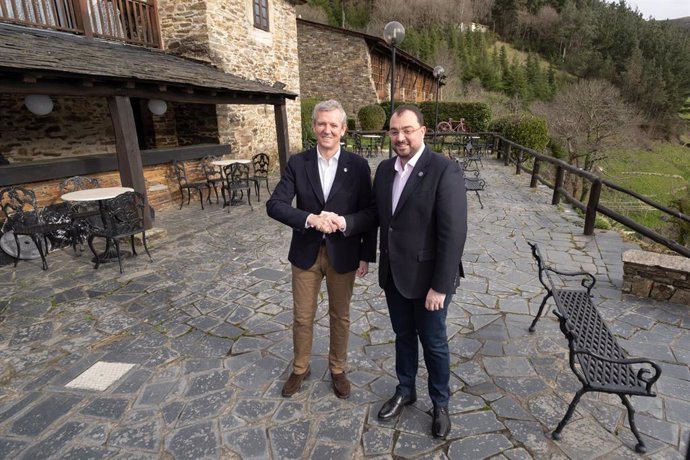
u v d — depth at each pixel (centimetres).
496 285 354
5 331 288
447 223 155
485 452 178
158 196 675
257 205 698
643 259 321
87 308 323
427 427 193
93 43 598
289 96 791
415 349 195
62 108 612
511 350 255
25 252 438
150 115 791
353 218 187
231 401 214
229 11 809
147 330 289
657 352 250
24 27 540
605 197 1961
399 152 163
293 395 217
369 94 1767
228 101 648
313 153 199
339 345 211
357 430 192
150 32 751
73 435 192
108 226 476
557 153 1975
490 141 1455
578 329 222
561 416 198
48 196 514
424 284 170
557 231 519
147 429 195
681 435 185
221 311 316
